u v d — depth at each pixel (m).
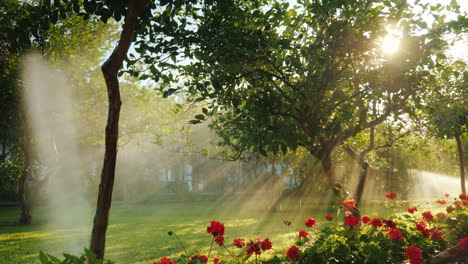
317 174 21.77
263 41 5.29
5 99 16.67
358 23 5.67
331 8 5.52
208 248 10.34
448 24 5.43
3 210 28.12
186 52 5.33
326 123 6.31
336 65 5.72
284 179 24.16
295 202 23.08
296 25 5.98
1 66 15.61
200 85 5.38
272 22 5.59
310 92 5.44
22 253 10.71
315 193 22.69
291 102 5.66
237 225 16.33
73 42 17.05
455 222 7.13
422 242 5.82
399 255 5.72
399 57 5.33
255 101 5.85
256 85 5.90
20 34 4.40
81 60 18.69
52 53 17.05
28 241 13.04
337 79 5.65
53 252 10.65
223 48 5.20
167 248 10.76
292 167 21.80
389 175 24.22
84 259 2.43
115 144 3.75
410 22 5.57
